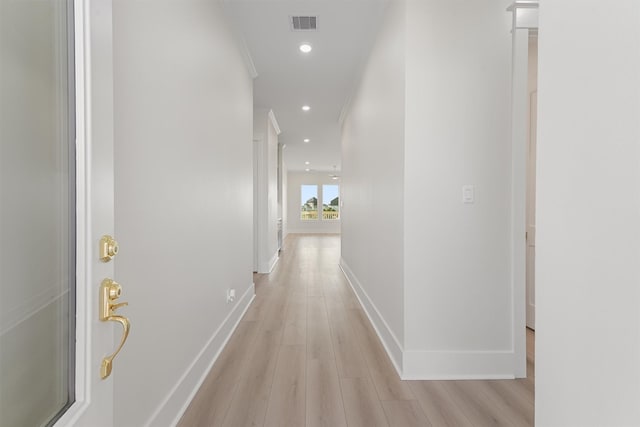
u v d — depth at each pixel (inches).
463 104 83.4
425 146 83.1
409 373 82.9
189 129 73.5
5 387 26.0
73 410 26.8
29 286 27.6
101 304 29.8
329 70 155.4
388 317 100.3
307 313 134.4
